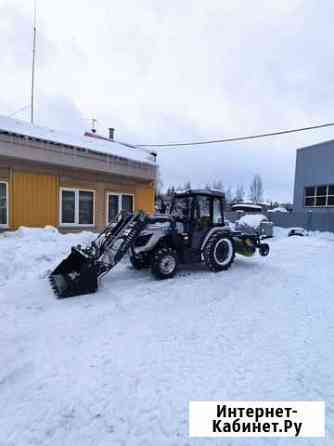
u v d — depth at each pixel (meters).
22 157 8.52
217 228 7.52
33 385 2.76
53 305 4.86
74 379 2.85
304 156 20.30
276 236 18.20
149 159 12.88
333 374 2.96
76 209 10.25
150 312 4.62
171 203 7.84
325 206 18.81
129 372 2.97
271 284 6.30
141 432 2.23
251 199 66.75
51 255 7.44
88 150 9.95
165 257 6.54
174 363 3.13
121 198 11.62
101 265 5.73
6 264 6.51
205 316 4.48
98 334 3.82
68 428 2.26
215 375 2.92
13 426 2.26
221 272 7.27
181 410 2.45
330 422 2.34
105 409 2.46
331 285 6.28
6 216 8.68
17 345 3.52
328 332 3.93
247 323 4.22
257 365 3.11
